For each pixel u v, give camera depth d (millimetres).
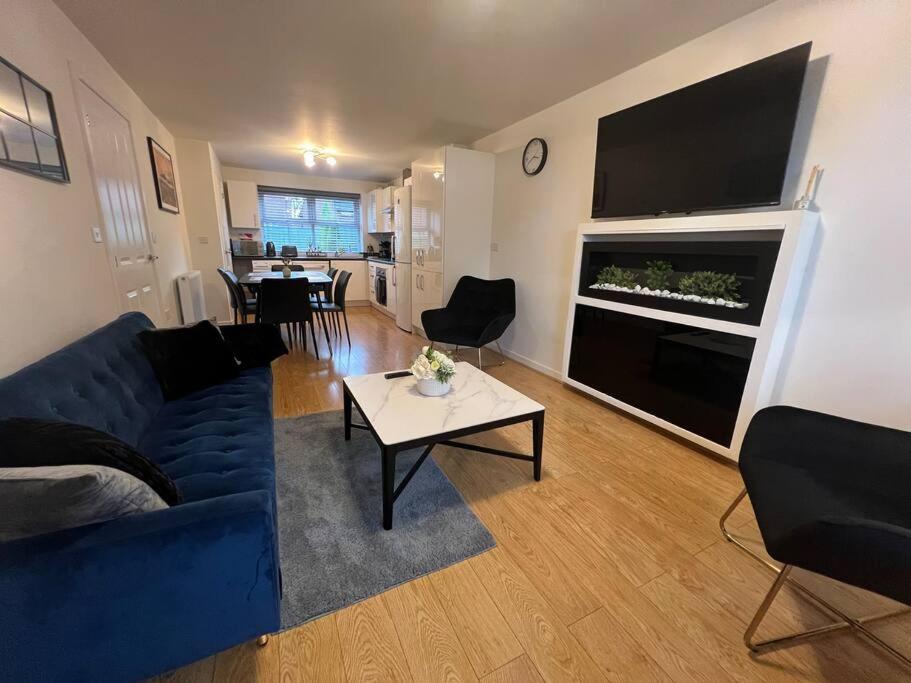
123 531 777
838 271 1732
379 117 3582
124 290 2537
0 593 717
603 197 2732
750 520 1667
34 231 1536
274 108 3385
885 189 1580
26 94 1530
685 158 2166
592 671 1062
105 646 816
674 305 2238
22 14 1554
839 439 1285
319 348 4203
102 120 2348
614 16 1980
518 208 3775
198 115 3592
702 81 2035
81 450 828
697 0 1842
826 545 900
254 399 1849
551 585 1328
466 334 3428
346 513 1646
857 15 1601
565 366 3086
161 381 1812
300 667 1052
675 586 1338
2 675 751
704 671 1069
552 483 1903
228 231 6273
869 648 1143
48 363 1223
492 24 2064
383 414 1714
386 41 2250
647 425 2537
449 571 1374
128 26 2086
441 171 3957
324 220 7180
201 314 4469
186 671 1032
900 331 1588
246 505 871
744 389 1928
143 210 3070
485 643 1129
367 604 1238
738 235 2041
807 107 1780
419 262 4617
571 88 2885
